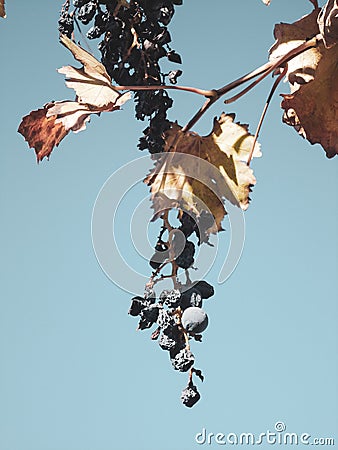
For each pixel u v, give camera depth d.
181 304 0.75
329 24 0.73
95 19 0.79
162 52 0.78
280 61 0.77
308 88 0.79
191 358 0.74
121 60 0.78
